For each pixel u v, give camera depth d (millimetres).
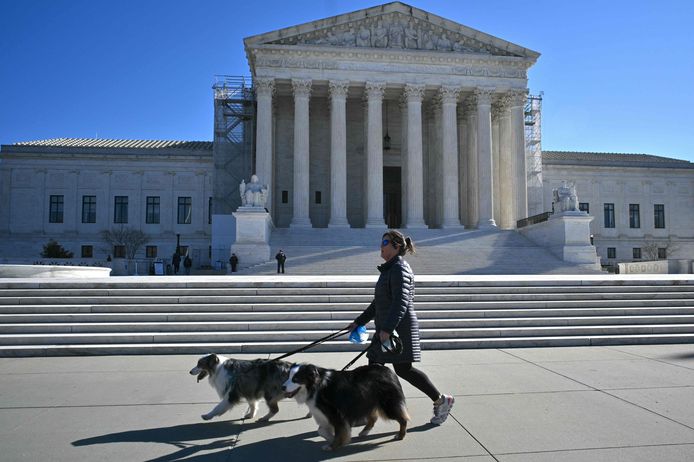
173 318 14930
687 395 8797
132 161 65688
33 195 64312
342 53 49719
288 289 17484
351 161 56688
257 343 13508
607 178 74125
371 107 49781
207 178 66188
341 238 44219
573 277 21844
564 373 10484
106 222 64812
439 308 16141
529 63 52188
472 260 37062
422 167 52281
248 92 57094
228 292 17094
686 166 76188
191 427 7395
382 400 6742
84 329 14141
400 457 6230
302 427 7418
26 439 6840
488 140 50906
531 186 61531
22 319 14656
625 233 73875
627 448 6449
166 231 65250
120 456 6289
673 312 16422
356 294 17328
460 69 51344
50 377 10414
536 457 6191
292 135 54875
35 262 50344
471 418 7641
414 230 46719
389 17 51062
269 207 48000
